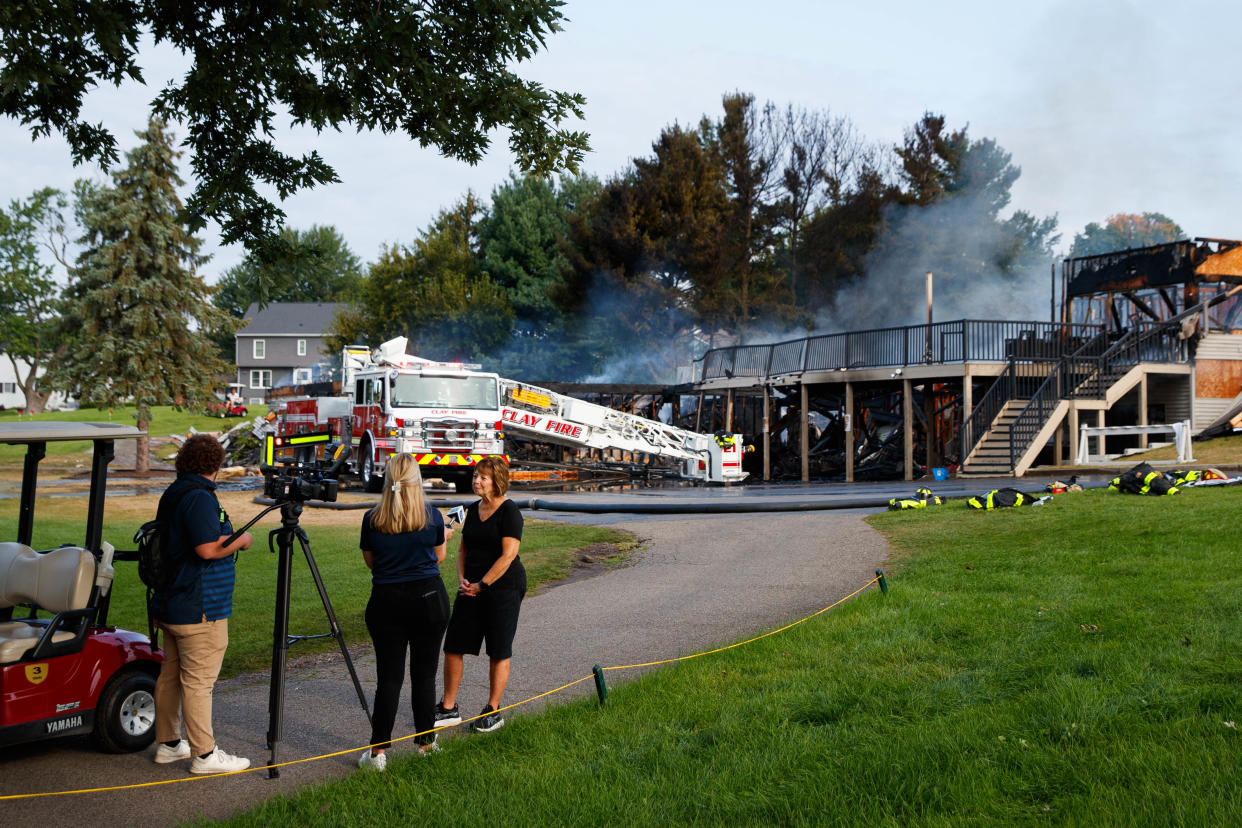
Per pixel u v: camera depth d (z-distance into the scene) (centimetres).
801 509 1711
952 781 416
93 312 3281
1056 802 391
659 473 2834
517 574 579
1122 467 2059
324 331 7412
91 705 550
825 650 673
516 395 2639
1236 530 1007
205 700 521
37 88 859
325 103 951
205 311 3397
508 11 917
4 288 7325
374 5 891
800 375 2897
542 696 640
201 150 1009
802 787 427
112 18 827
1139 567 856
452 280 5169
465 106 961
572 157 1009
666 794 436
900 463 2944
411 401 2289
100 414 5884
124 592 1059
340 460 2541
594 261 4619
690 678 628
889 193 4856
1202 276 2434
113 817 465
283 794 484
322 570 1189
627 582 1082
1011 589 829
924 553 1121
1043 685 540
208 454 529
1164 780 397
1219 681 520
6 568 566
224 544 518
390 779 483
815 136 4984
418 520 529
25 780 520
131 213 3291
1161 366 2462
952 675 590
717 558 1220
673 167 4556
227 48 909
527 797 445
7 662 515
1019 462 2266
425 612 526
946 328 2456
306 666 776
